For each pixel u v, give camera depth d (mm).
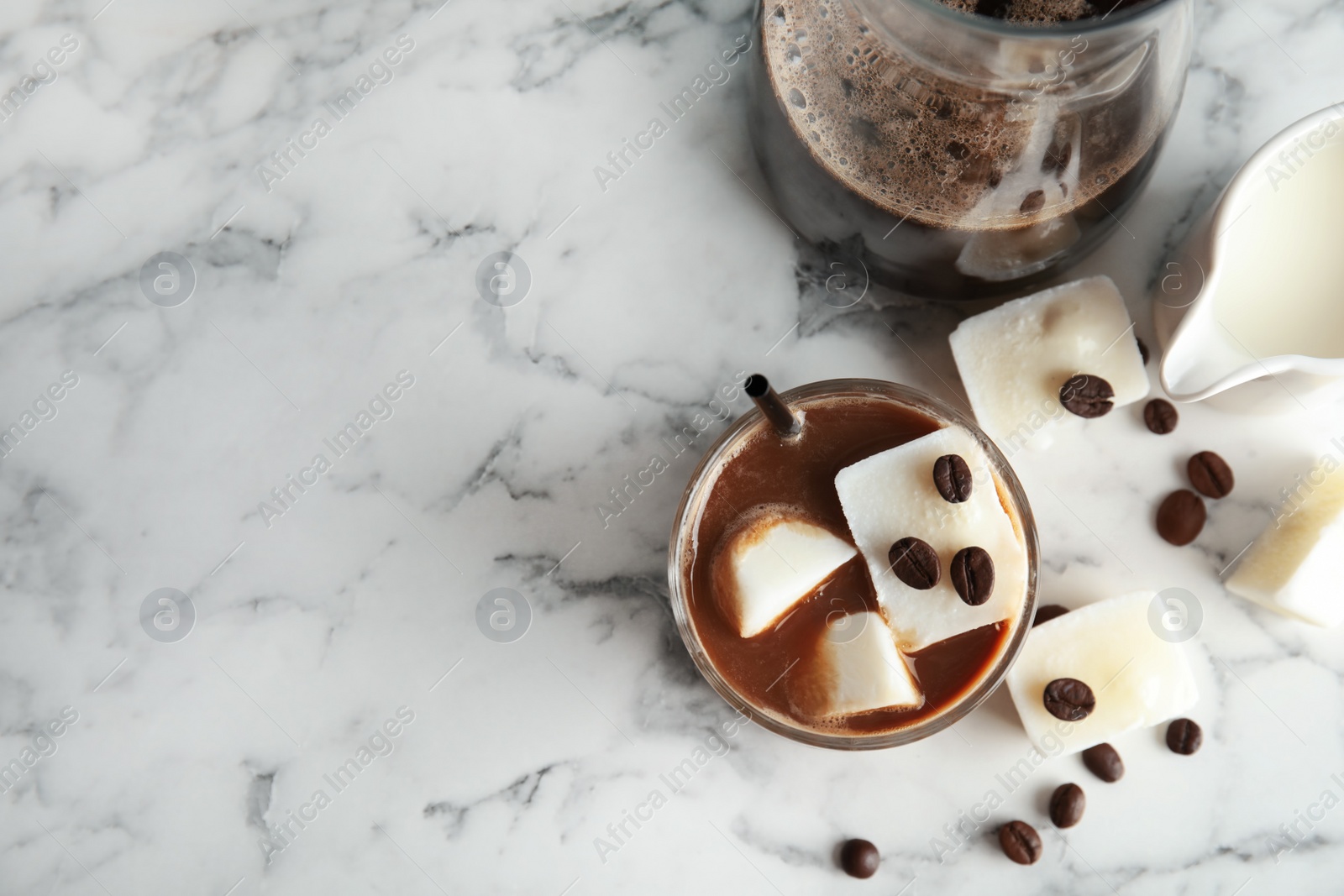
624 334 497
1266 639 483
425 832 495
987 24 398
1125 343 474
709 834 491
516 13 501
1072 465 489
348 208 502
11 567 507
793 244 494
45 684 504
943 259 458
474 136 501
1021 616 455
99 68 507
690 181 497
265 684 500
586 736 493
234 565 501
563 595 495
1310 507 475
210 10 505
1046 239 451
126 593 504
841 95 431
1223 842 483
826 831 489
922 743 488
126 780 502
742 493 464
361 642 498
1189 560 486
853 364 494
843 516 462
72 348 508
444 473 499
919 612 454
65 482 507
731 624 458
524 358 498
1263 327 464
